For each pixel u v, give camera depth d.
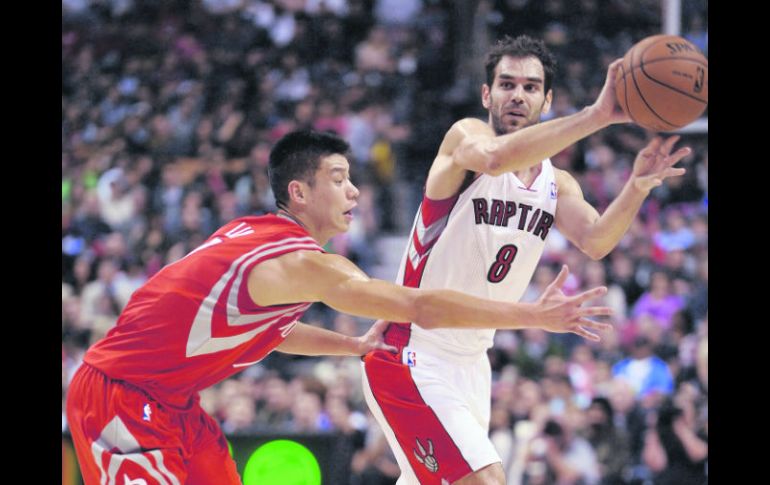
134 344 7.54
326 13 29.00
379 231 23.25
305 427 16.08
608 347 18.59
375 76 27.28
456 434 8.30
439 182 8.28
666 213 21.48
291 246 7.46
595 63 26.45
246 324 7.57
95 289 21.06
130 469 7.38
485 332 8.56
